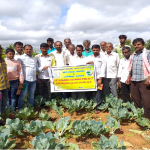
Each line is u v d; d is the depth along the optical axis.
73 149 2.65
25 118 4.19
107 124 3.47
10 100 4.78
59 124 3.47
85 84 5.04
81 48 5.05
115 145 2.52
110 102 4.93
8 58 4.34
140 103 4.43
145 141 3.16
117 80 5.77
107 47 5.27
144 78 3.95
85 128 3.29
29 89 4.93
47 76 5.36
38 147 2.54
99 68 4.86
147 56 3.90
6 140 2.77
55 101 5.32
